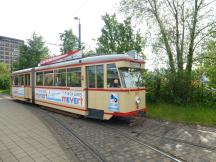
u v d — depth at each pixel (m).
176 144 6.51
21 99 18.47
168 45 14.28
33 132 7.89
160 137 7.32
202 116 10.28
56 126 9.09
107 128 8.74
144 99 9.97
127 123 9.71
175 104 13.47
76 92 10.93
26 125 9.09
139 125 9.28
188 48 14.05
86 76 10.38
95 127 8.93
